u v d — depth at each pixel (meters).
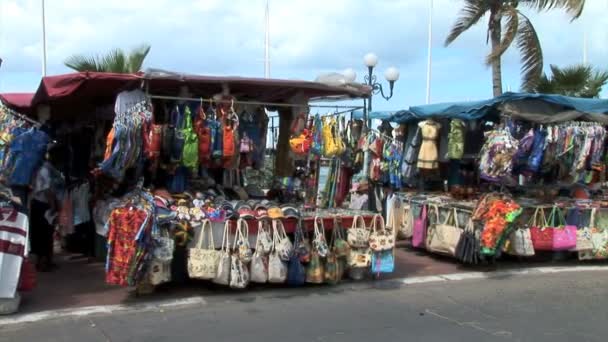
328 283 7.47
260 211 7.18
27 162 7.12
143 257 6.32
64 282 7.39
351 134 8.44
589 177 10.16
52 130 10.69
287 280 7.11
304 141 7.96
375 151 10.94
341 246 7.36
